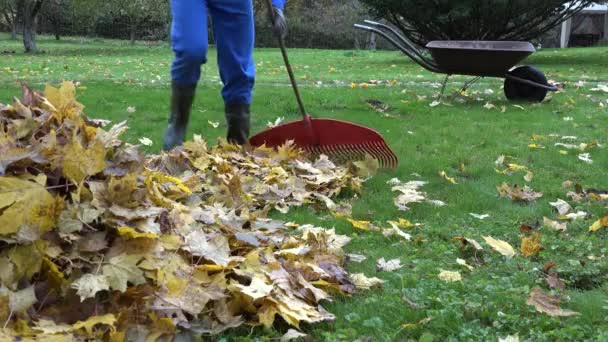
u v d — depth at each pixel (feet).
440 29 57.67
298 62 57.77
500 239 10.74
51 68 48.73
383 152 15.02
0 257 6.68
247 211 10.77
